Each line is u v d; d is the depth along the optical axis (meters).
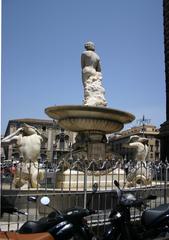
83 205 7.03
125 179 10.36
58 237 4.89
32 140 9.85
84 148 13.03
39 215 7.62
